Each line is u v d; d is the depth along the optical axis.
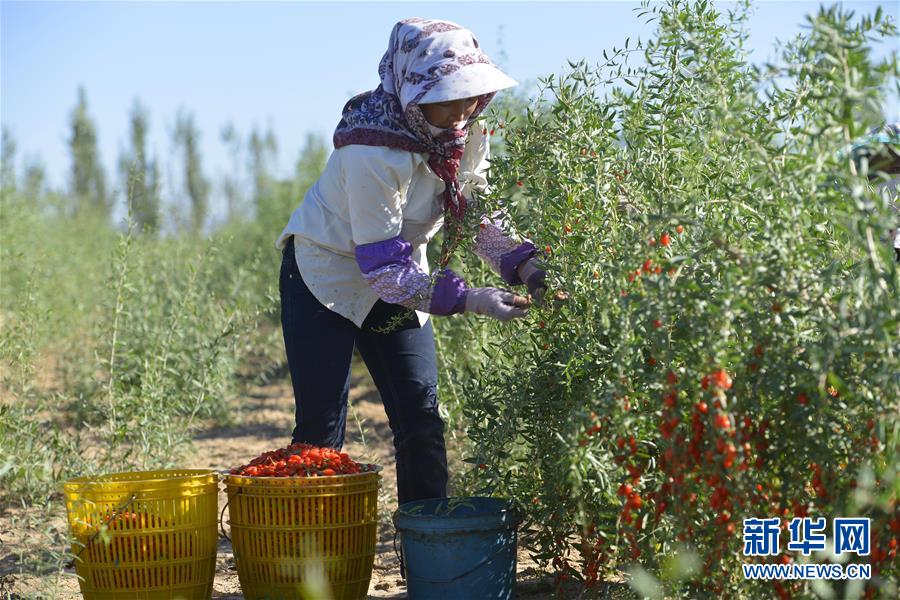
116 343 5.88
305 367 3.71
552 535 3.44
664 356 2.70
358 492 3.51
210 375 6.07
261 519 3.46
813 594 2.64
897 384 2.39
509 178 3.42
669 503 2.94
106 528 3.39
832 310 2.58
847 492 2.55
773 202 2.73
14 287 8.62
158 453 5.50
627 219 3.22
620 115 3.46
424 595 3.36
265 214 12.50
